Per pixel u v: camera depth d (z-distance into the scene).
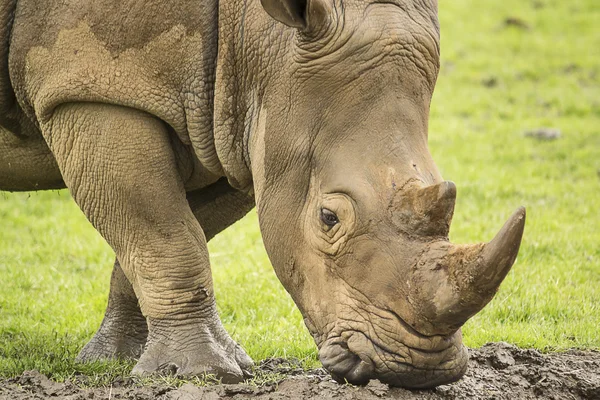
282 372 15.27
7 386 13.76
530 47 49.75
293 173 12.66
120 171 13.74
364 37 12.28
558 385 14.56
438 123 38.62
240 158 13.65
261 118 13.05
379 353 11.91
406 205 11.73
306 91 12.54
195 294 14.12
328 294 12.38
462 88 43.97
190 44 13.48
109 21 13.49
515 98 42.69
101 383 14.30
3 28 14.07
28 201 29.44
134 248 14.05
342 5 12.42
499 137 36.94
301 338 17.61
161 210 13.88
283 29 12.92
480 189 29.56
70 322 19.34
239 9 13.31
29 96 14.11
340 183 12.16
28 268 23.17
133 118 13.66
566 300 19.81
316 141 12.48
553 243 23.91
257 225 26.97
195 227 14.21
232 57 13.37
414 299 11.56
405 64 12.34
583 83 45.25
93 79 13.51
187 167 14.45
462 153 34.47
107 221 14.09
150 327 14.20
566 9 56.16
